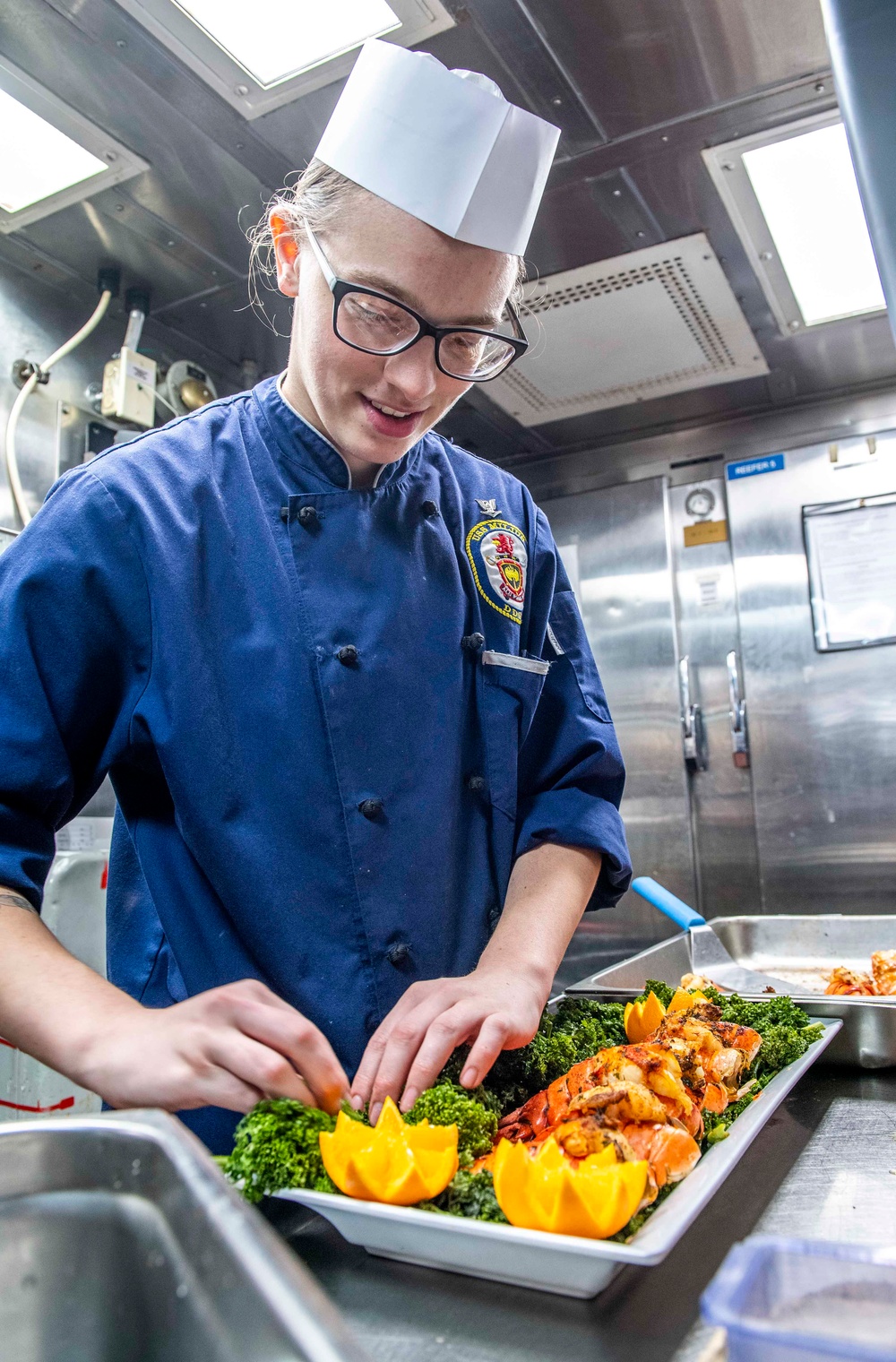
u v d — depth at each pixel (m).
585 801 1.03
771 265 1.97
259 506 0.93
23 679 0.81
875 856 2.54
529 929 0.88
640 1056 0.69
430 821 0.91
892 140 0.57
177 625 0.85
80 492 0.87
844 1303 0.40
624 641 2.89
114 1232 0.43
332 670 0.89
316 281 0.85
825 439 2.69
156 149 1.69
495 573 1.06
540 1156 0.58
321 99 1.56
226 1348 0.32
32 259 2.01
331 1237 0.63
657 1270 0.57
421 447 1.09
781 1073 0.86
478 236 0.81
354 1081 0.70
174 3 1.39
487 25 1.42
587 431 2.82
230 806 0.85
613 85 1.53
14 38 1.46
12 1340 0.44
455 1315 0.52
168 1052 0.63
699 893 2.74
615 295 2.06
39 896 0.80
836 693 2.62
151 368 2.16
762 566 2.74
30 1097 1.67
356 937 0.85
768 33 1.42
